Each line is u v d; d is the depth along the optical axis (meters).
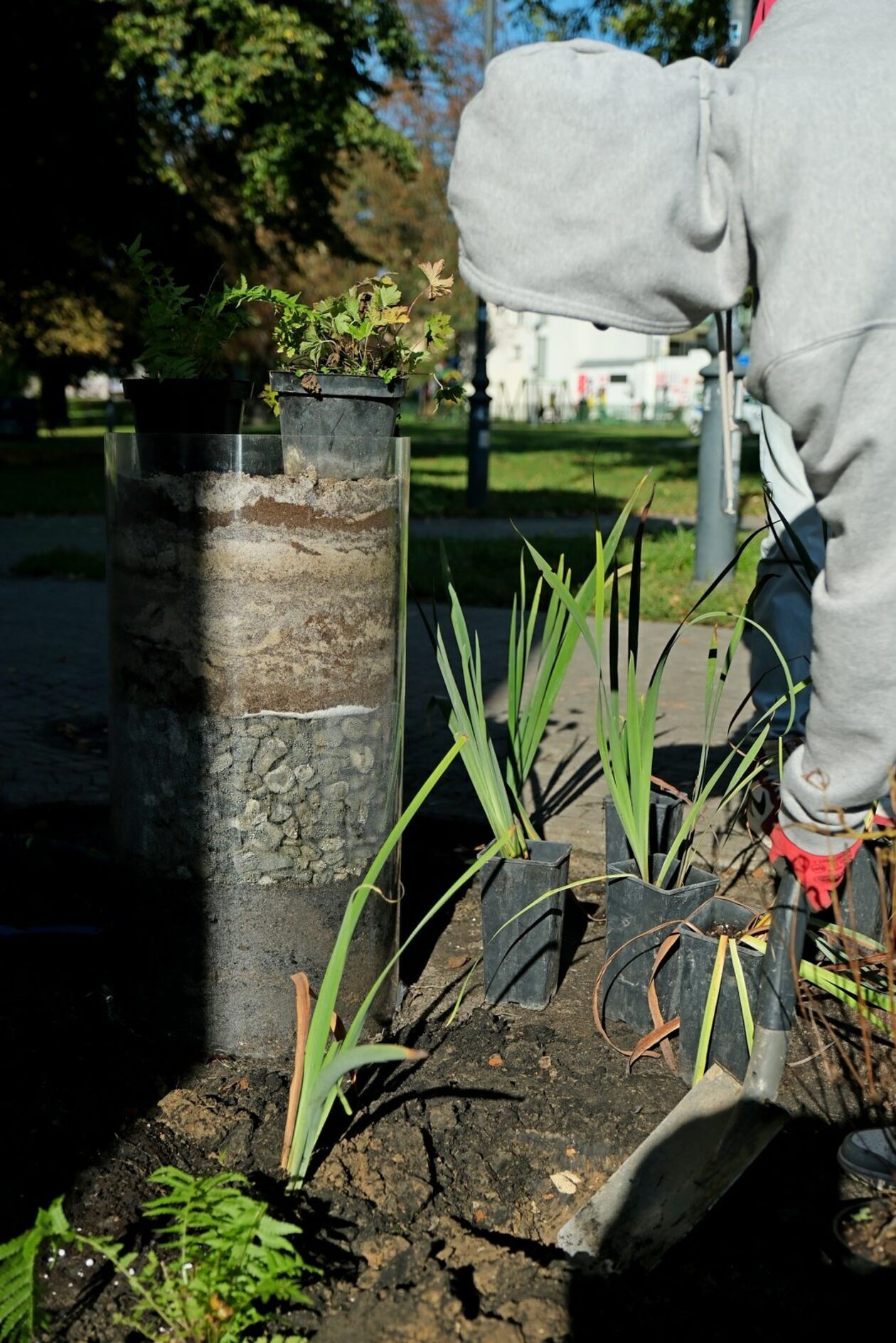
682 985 2.33
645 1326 1.74
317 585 2.29
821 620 1.75
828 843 1.91
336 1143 2.15
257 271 19.84
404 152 16.67
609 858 2.92
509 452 26.55
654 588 8.30
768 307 1.66
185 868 2.38
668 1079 2.38
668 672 6.21
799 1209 1.99
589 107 1.64
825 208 1.59
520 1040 2.54
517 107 1.67
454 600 2.71
